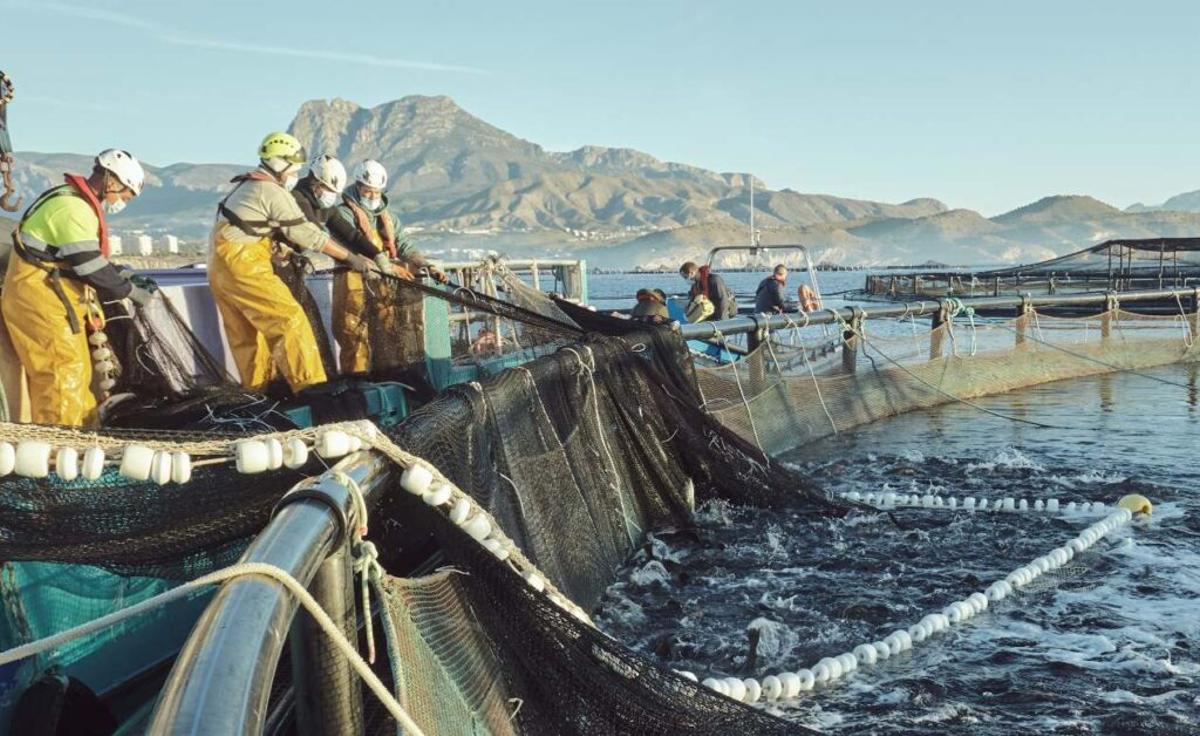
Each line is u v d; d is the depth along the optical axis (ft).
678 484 31.17
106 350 18.13
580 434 26.02
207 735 4.41
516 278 35.50
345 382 24.14
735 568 26.91
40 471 9.48
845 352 53.01
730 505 32.12
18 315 17.20
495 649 10.80
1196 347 79.30
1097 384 67.36
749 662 20.62
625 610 23.75
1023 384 66.08
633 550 27.91
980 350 63.31
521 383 21.95
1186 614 22.97
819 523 31.12
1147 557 27.58
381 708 10.39
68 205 17.22
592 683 10.90
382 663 10.92
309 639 7.51
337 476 8.08
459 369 32.83
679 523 30.30
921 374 57.93
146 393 18.85
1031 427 50.16
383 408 24.68
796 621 22.99
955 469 40.22
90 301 17.92
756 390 45.29
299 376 22.59
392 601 8.29
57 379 17.25
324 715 7.65
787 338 56.75
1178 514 32.37
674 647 21.15
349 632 7.80
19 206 18.85
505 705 10.81
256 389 22.08
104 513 11.85
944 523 31.55
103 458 9.73
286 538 6.73
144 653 15.74
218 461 10.16
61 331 17.24
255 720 4.75
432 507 10.27
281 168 23.24
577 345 27.73
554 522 21.99
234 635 5.29
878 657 20.67
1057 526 31.17
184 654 5.22
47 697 11.89
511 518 19.10
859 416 52.16
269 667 5.27
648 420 30.73
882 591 24.91
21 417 17.62
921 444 46.11
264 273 22.57
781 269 61.05
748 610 23.73
